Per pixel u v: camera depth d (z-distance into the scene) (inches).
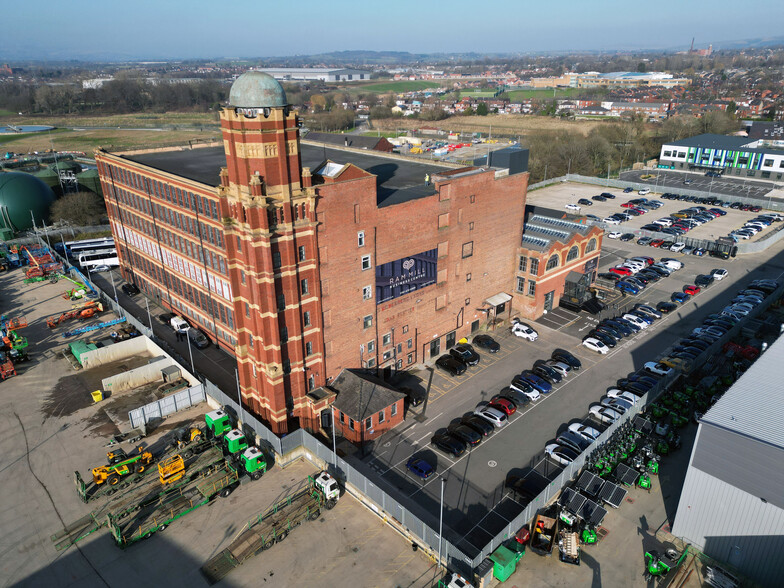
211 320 2672.2
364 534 1659.7
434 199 2373.3
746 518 1481.3
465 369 2554.1
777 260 3937.0
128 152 3152.1
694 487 1569.9
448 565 1521.9
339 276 2113.7
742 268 3804.1
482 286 2822.3
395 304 2386.8
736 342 2773.1
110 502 1761.8
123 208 3169.3
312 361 2129.7
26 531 1658.5
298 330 2011.6
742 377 1766.7
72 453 2004.2
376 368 2413.9
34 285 3567.9
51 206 4640.8
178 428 2145.7
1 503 1766.7
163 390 2367.1
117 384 2395.4
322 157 3102.9
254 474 1876.2
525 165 2869.1
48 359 2667.3
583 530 1619.1
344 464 1802.4
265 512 1731.1
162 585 1483.8
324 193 1956.2
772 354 1915.6
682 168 6771.7
